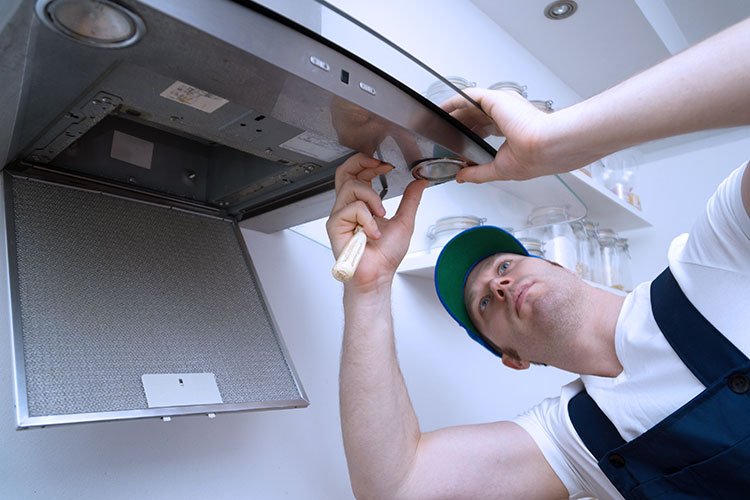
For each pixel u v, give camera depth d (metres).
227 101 0.60
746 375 0.71
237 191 0.86
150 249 0.78
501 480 1.02
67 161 0.74
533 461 1.04
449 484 0.97
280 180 0.82
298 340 1.06
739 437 0.72
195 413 0.67
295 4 0.51
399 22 1.37
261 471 0.94
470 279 1.25
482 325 1.21
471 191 1.23
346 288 0.94
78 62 0.49
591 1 1.70
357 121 0.61
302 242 1.13
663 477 0.83
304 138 0.69
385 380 0.93
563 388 1.09
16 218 0.67
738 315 0.72
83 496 0.74
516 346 1.14
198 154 0.89
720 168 2.32
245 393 0.74
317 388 1.07
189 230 0.86
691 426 0.76
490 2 1.70
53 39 0.45
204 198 0.90
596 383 0.97
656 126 0.57
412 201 0.93
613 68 2.06
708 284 0.75
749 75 0.51
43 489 0.71
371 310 0.92
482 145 0.73
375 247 0.90
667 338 0.80
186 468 0.85
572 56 1.99
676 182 2.41
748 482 0.72
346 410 0.93
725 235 0.73
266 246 1.06
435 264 1.24
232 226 0.93
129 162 0.81
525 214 1.15
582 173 1.53
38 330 0.61
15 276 0.63
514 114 0.69
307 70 0.52
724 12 2.06
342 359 0.95
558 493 1.04
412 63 0.63
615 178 1.96
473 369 1.47
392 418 0.93
